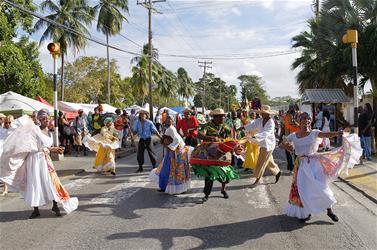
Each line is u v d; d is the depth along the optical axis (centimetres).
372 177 1084
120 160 1572
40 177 704
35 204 692
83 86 5388
